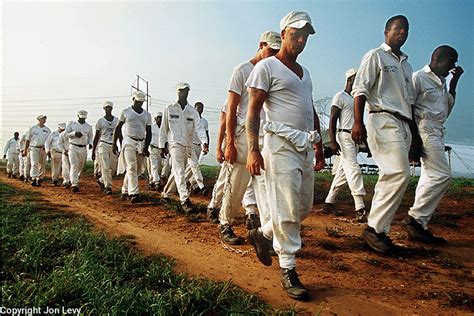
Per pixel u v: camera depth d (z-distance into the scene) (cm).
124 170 918
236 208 524
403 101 485
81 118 1138
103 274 347
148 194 1030
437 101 542
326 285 370
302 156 358
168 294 312
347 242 520
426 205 535
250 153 355
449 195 1013
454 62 533
